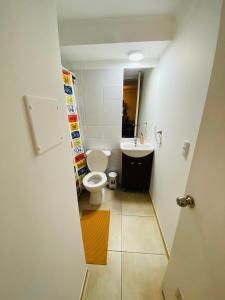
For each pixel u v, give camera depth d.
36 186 0.57
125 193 2.45
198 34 0.96
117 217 1.94
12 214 0.45
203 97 0.88
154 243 1.58
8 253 0.44
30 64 0.54
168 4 1.28
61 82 0.80
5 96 0.43
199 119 0.92
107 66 2.09
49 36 0.67
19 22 0.48
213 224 0.57
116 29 1.50
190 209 0.77
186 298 0.77
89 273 1.30
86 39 1.54
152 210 2.07
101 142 2.55
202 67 0.91
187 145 1.07
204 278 0.62
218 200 0.55
